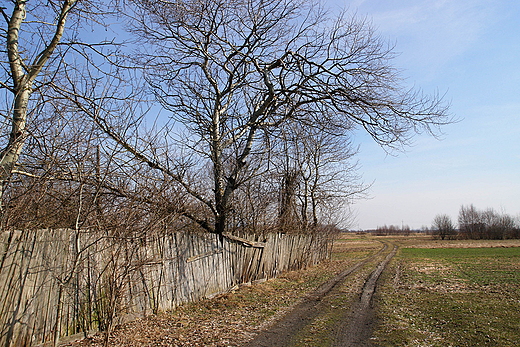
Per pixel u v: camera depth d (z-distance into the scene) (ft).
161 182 23.88
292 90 32.48
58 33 19.47
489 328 21.86
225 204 35.06
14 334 15.44
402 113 31.24
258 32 33.96
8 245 15.57
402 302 31.09
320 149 67.26
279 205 58.13
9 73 18.49
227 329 22.30
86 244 19.75
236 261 36.50
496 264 67.62
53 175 19.61
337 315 26.43
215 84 34.73
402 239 276.00
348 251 132.57
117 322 21.36
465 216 277.64
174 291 26.61
